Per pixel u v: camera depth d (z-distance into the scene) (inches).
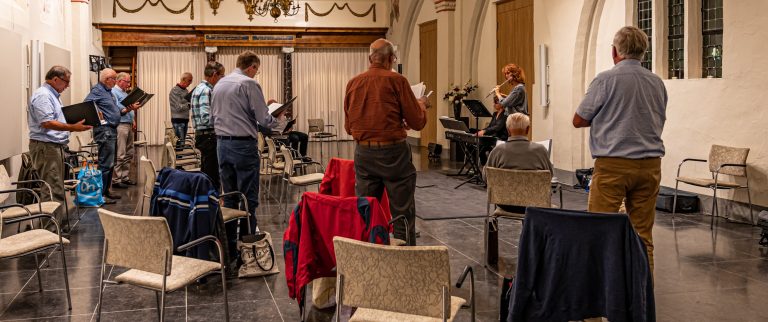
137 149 645.3
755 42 273.0
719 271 206.5
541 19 435.2
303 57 720.3
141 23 659.4
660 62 332.2
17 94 306.7
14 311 170.1
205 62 692.1
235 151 219.0
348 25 713.0
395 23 692.7
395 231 186.4
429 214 298.2
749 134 277.6
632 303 111.7
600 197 152.8
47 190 252.5
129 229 129.6
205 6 674.2
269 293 184.4
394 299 109.0
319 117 729.6
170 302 176.9
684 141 315.6
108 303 176.2
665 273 204.5
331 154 597.6
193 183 171.2
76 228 268.8
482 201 333.7
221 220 185.9
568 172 392.8
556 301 116.8
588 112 154.2
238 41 685.9
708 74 309.9
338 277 113.3
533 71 451.8
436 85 609.9
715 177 273.6
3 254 159.0
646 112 149.5
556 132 403.5
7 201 296.2
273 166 347.6
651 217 154.4
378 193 188.9
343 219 147.5
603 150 152.1
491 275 200.4
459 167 492.4
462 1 546.6
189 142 486.0
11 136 296.7
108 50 669.9
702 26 310.7
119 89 407.2
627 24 347.3
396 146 183.6
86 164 329.4
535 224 117.1
